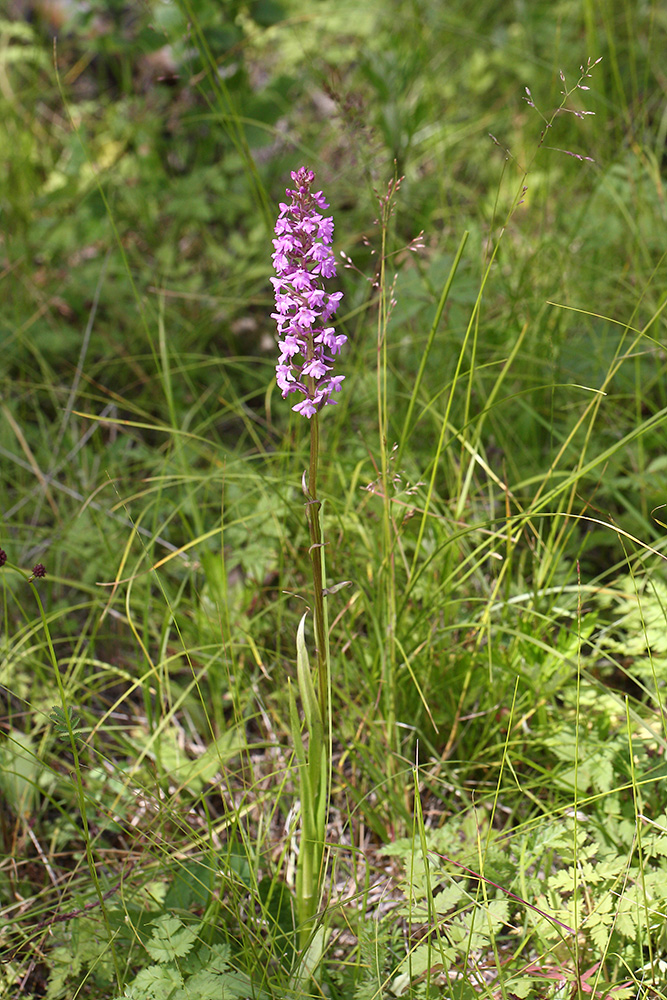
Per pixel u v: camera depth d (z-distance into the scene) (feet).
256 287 13.43
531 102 7.91
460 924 6.31
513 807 7.88
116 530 10.31
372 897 7.58
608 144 14.20
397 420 10.88
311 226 5.13
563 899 6.90
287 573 9.66
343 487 9.52
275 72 17.34
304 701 5.82
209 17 13.24
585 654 9.00
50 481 10.84
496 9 18.62
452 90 16.78
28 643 9.44
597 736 7.74
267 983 6.50
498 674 8.25
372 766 8.07
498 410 10.84
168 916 6.50
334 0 17.93
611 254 12.60
